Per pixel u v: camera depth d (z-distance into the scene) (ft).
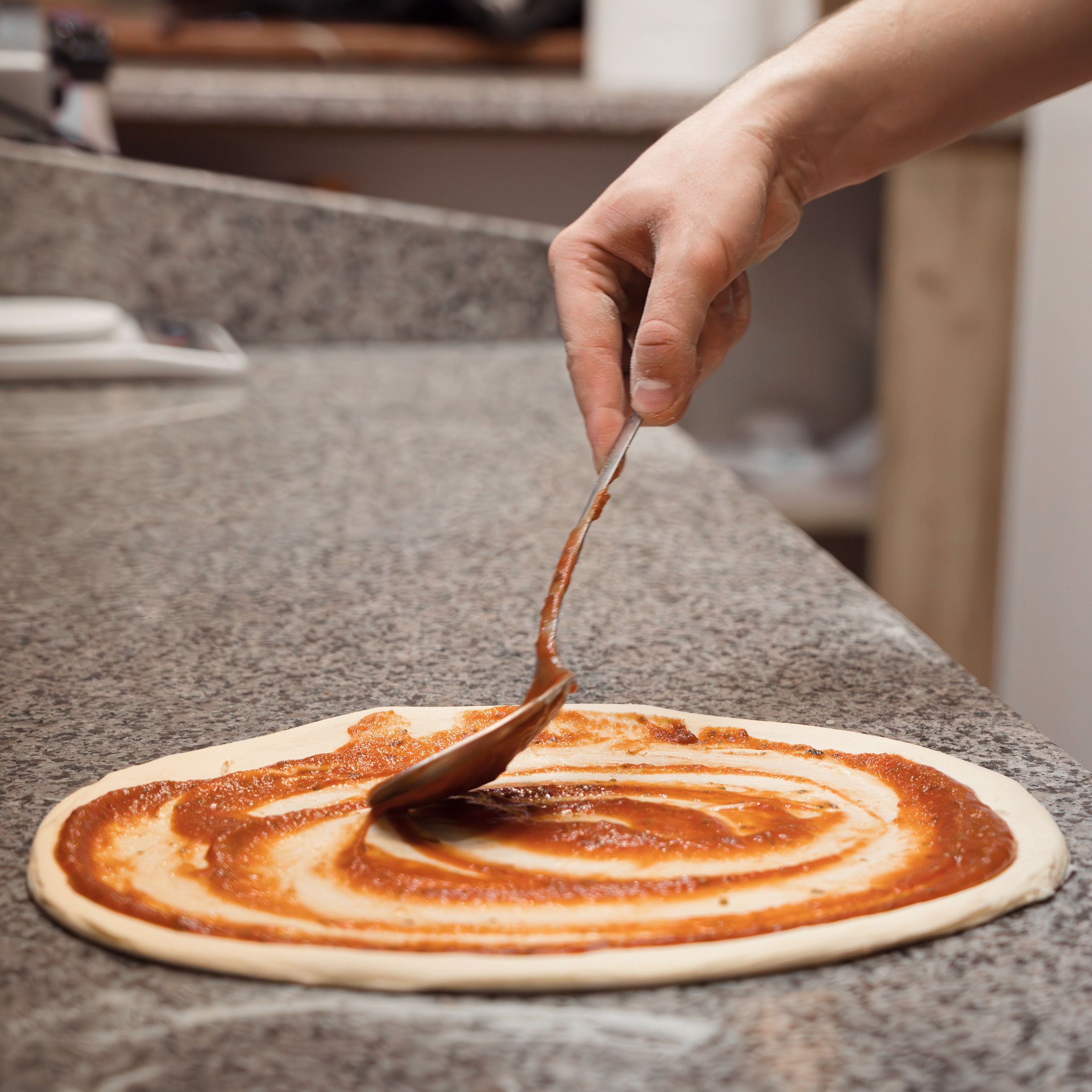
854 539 9.19
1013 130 7.48
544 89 7.61
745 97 3.04
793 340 9.00
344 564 3.58
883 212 8.51
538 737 2.83
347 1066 2.25
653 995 2.33
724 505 4.03
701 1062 2.25
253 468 4.50
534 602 3.39
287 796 2.67
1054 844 2.52
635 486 4.27
